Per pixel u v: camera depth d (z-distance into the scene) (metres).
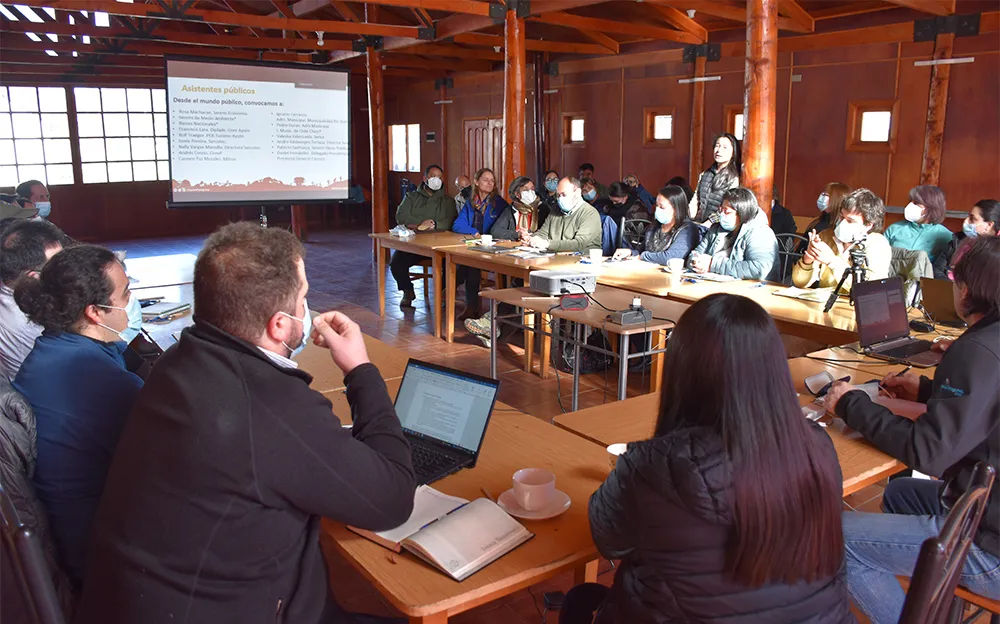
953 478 1.73
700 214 5.42
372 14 8.46
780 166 8.17
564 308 3.53
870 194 3.48
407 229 6.05
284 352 1.30
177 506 1.12
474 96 11.88
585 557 1.39
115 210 11.61
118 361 1.80
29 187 5.92
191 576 1.11
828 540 1.09
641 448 1.15
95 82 11.01
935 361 2.57
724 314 1.12
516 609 2.30
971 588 1.64
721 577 1.08
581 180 7.80
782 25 7.59
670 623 1.12
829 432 1.97
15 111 10.61
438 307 5.46
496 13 6.69
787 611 1.09
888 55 7.07
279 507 1.16
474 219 6.23
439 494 1.57
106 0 6.33
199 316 1.24
